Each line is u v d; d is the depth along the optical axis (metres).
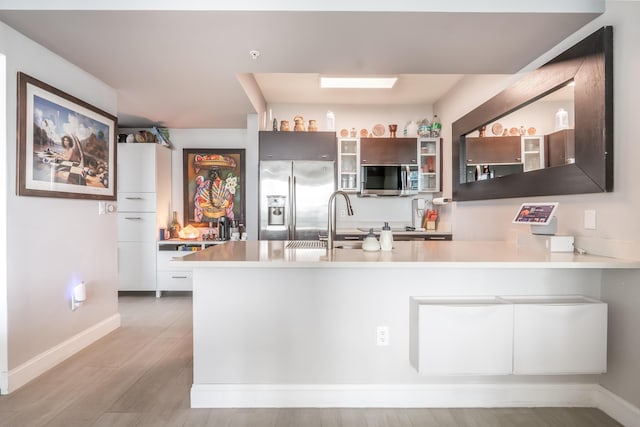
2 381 2.18
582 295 2.13
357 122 4.96
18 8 1.99
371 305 2.10
